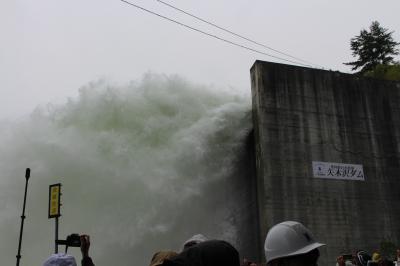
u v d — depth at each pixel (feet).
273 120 85.61
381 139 94.58
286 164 83.56
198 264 10.30
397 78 140.05
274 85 87.97
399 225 89.40
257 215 83.51
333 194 85.46
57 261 14.75
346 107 93.30
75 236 23.49
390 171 92.99
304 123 87.97
